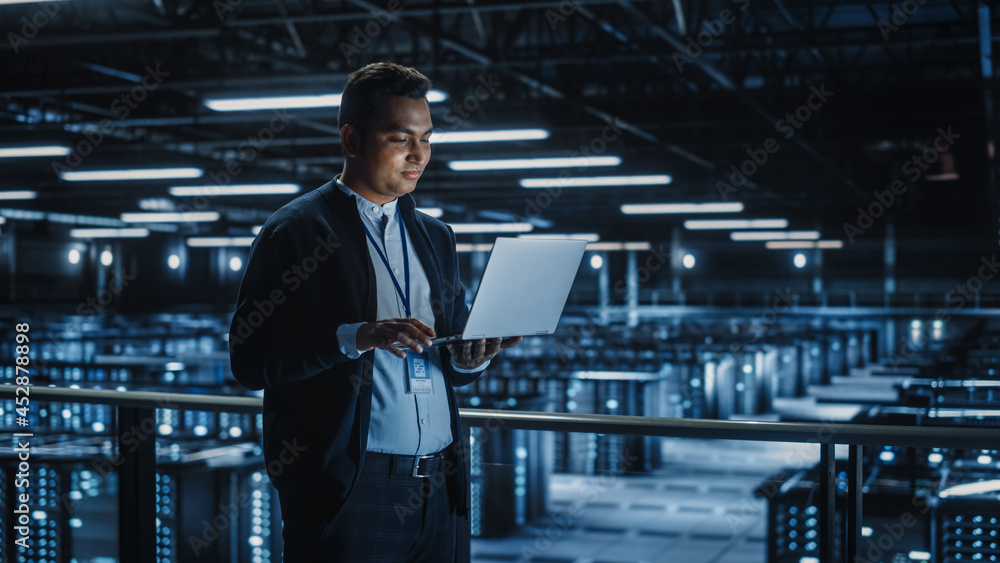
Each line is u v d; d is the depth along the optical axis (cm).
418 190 2673
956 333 2955
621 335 2352
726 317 3372
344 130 182
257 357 171
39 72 1572
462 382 198
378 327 162
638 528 810
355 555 180
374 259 183
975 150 2222
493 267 159
